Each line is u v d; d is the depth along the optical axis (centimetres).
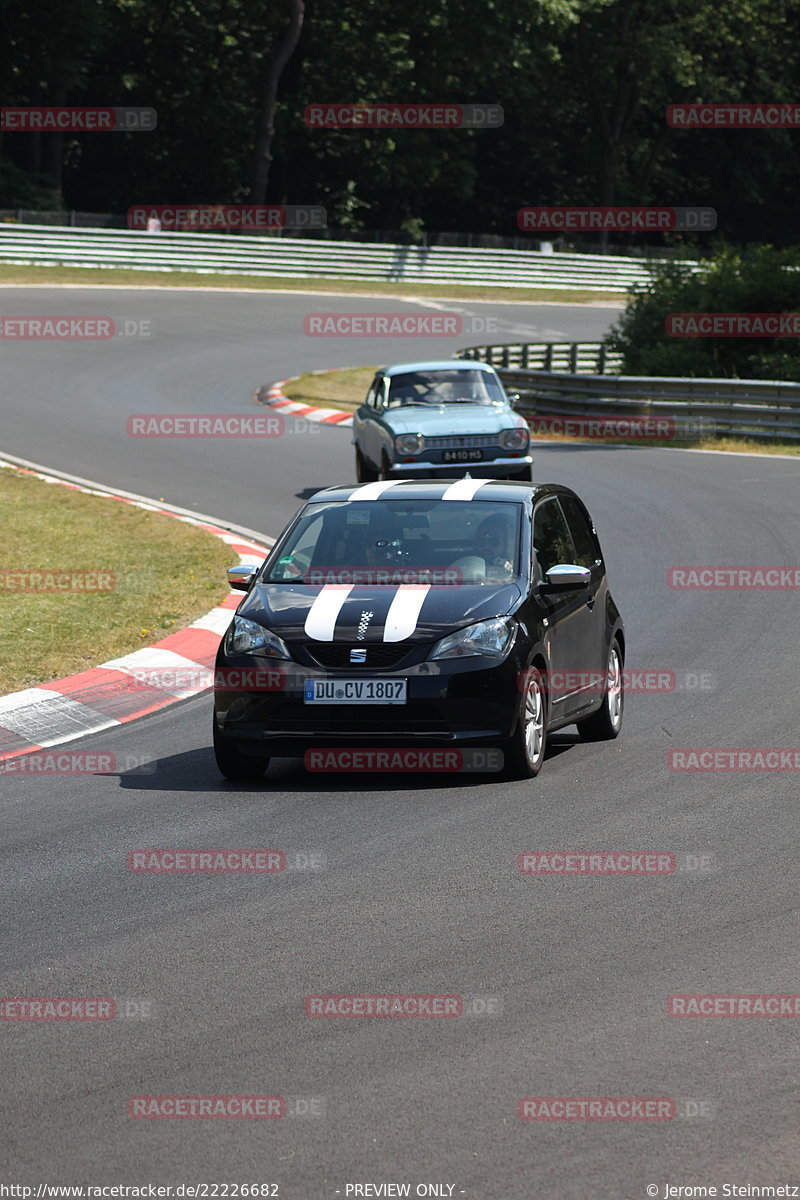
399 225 18788
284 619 2189
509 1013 1313
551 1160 1054
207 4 16788
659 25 19188
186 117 17288
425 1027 1284
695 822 1923
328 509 2450
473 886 1670
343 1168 1047
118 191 17900
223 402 7744
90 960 1461
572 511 2566
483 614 2166
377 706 2105
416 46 17612
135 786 2162
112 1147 1081
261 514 4825
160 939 1517
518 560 2297
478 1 16812
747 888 1655
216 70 17362
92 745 2430
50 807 2050
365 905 1611
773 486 5350
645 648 3114
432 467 4719
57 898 1655
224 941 1506
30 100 16312
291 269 13975
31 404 7281
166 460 5897
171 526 4416
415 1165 1050
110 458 5894
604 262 15350
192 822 1958
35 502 4706
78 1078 1195
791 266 8125
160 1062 1223
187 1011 1328
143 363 8981
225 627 3219
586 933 1516
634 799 2044
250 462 5906
